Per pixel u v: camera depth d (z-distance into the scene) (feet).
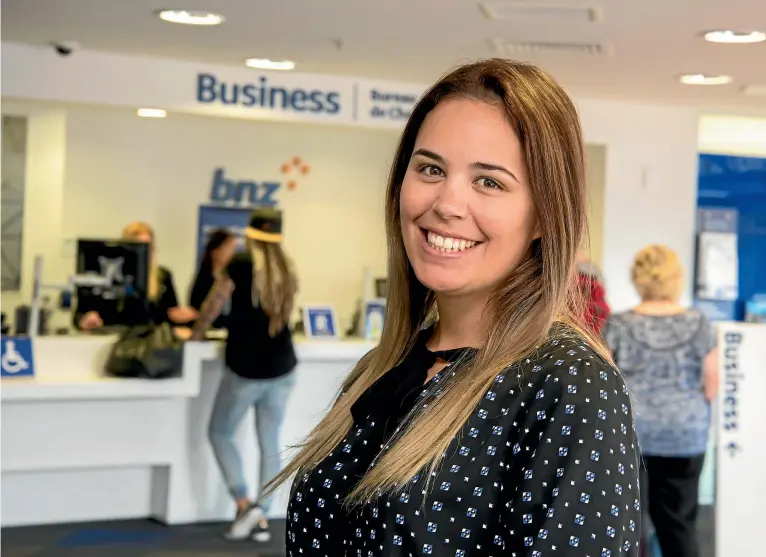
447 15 15.26
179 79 20.10
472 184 4.20
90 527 18.99
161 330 18.66
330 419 4.83
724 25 15.33
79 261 19.67
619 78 20.26
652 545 16.80
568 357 3.83
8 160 25.43
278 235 18.45
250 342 18.19
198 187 29.14
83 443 18.67
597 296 14.48
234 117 20.68
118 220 28.50
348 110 21.12
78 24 16.94
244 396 18.29
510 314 4.14
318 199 30.32
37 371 18.30
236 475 18.49
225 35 17.35
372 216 30.78
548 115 4.15
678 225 23.70
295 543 4.50
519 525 3.64
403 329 5.09
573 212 4.15
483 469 3.81
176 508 19.35
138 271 19.80
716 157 26.91
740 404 16.69
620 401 3.74
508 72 4.25
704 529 20.39
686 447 14.37
